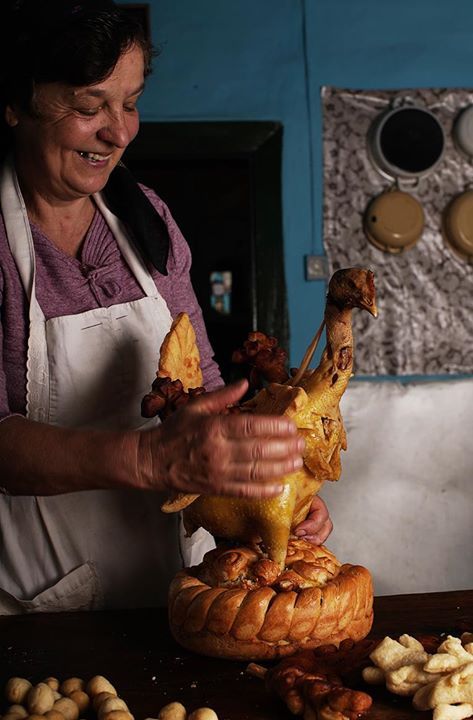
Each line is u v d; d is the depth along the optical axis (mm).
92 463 1063
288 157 3254
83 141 1290
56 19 1200
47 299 1472
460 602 1407
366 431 2867
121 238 1538
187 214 5039
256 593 1170
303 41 3229
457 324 3324
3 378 1334
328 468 1222
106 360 1507
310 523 1335
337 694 987
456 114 3281
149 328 1532
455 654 1058
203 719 1004
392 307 3301
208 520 1228
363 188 3268
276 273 3264
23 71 1243
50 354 1467
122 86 1266
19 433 1138
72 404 1501
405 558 2895
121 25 1218
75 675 1181
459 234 3234
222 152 3244
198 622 1192
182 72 3203
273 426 981
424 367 3322
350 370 1236
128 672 1184
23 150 1386
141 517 1592
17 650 1271
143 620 1384
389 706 1048
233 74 3215
